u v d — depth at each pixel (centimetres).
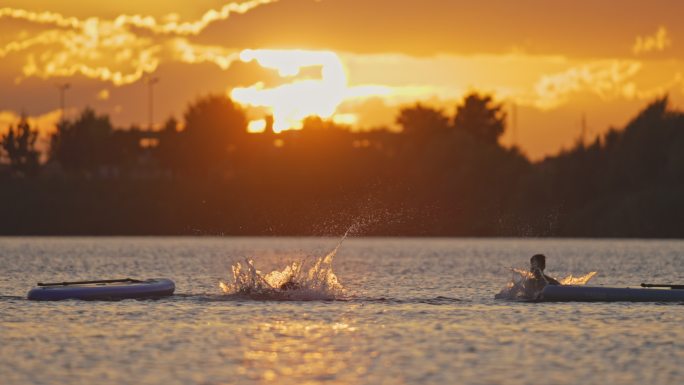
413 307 12331
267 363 8681
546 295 12744
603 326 10638
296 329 10469
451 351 9244
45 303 12344
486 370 8406
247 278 13362
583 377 8169
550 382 7988
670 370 8444
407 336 10050
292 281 13288
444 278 18350
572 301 12638
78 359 8812
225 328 10500
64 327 10500
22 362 8681
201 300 12744
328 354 9094
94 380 8000
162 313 11544
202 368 8462
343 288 14412
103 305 12188
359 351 9238
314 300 12962
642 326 10631
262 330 10381
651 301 12544
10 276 19125
